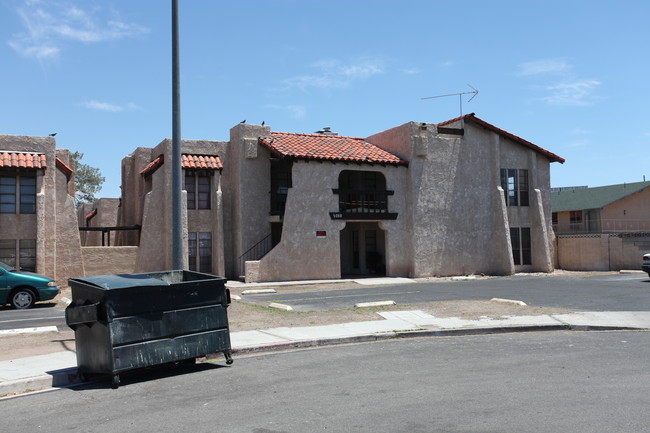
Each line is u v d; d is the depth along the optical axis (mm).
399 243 28828
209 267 27844
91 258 25031
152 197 26828
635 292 19594
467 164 30594
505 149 32000
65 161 26062
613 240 33188
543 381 7770
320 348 10773
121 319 8172
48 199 23406
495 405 6574
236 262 27969
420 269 28641
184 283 8805
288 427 5910
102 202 35031
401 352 10188
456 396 7020
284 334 11680
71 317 8453
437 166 29656
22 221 22984
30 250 23062
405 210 29141
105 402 7281
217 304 9219
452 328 12383
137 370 9070
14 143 23094
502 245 30688
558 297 18219
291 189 26719
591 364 8914
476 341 11359
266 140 27953
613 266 33094
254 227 27875
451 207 29875
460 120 30812
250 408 6684
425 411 6383
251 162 28047
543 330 12781
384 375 8305
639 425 5777
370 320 13500
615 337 11711
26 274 17875
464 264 29984
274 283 25328
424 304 16062
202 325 9000
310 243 26906
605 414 6164
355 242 31750
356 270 31609
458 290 21188
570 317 13812
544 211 32594
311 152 27266
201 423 6145
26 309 17469
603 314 14281
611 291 20016
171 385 8055
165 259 26484
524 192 32375
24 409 7070
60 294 21812
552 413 6223
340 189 27984
